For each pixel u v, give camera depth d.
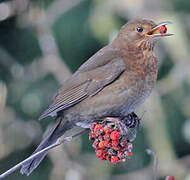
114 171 13.75
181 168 12.94
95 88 10.01
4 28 14.67
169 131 13.20
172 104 13.48
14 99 14.11
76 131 13.61
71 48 13.82
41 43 14.04
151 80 10.09
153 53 10.25
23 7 14.43
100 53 10.55
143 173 13.34
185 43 12.48
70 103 10.11
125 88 9.88
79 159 13.48
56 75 13.89
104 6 12.83
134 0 12.64
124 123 9.59
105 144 8.50
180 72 12.95
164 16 12.52
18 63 14.30
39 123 14.13
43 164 14.16
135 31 10.37
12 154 14.09
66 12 13.81
